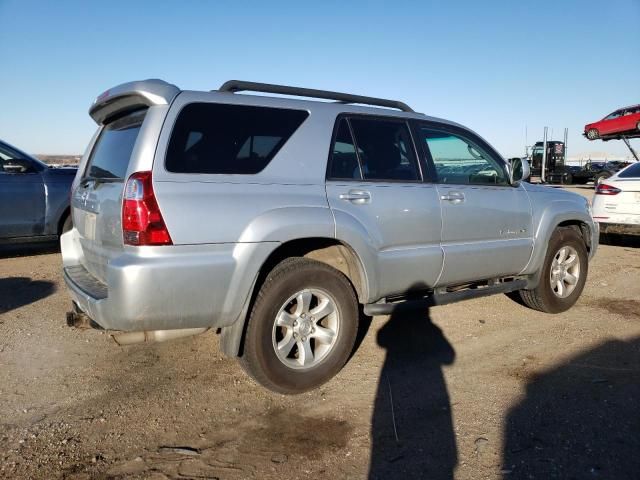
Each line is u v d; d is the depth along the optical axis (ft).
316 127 12.35
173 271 10.02
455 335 15.58
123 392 11.93
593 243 18.85
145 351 14.33
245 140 11.35
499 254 15.42
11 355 13.93
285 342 11.55
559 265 17.56
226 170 10.94
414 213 13.37
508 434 10.10
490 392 11.89
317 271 11.76
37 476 8.86
